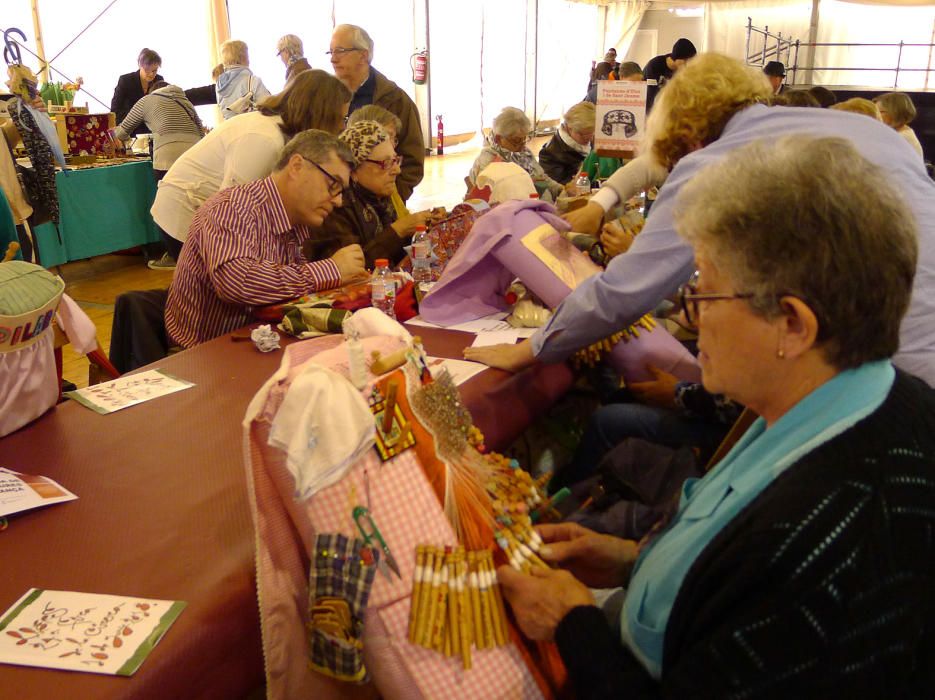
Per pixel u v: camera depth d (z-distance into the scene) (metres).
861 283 0.78
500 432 1.88
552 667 1.17
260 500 1.13
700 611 0.82
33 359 1.63
